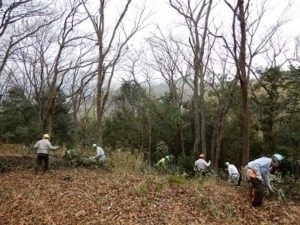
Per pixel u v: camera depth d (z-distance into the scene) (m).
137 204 10.23
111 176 15.15
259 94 33.16
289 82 30.98
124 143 38.59
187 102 38.88
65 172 17.05
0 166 19.17
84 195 11.68
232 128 34.84
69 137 38.72
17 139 34.44
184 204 10.23
